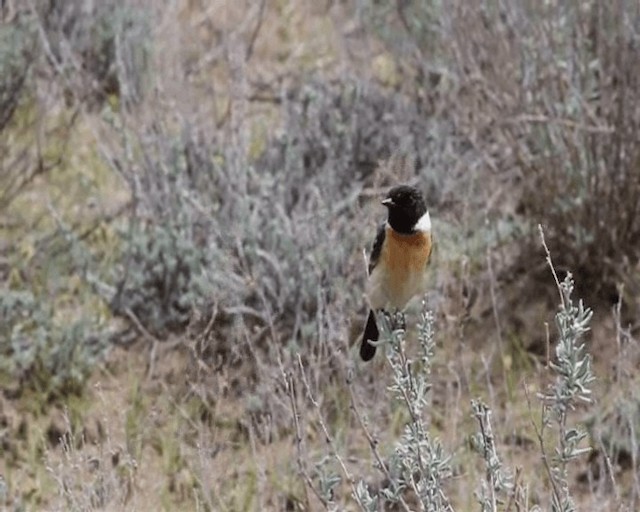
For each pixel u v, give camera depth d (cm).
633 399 1817
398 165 2264
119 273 2098
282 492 1736
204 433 1781
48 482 1759
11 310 2002
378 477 1748
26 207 2294
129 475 1728
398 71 2502
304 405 1827
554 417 1395
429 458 1258
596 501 1648
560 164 2081
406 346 1988
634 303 2059
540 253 2134
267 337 1973
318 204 2109
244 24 2616
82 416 1881
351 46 2605
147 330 2028
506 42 2120
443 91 2333
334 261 1991
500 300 2097
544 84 2086
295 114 2300
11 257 2162
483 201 2212
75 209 2292
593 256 2091
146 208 2120
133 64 2416
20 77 2297
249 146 2266
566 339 1186
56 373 1941
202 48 2630
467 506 1684
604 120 2034
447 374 1964
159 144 2134
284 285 1972
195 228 2092
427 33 2431
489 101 2173
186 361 1980
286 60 2695
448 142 2255
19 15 2369
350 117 2347
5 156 2300
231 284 1972
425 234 1677
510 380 1928
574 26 2066
